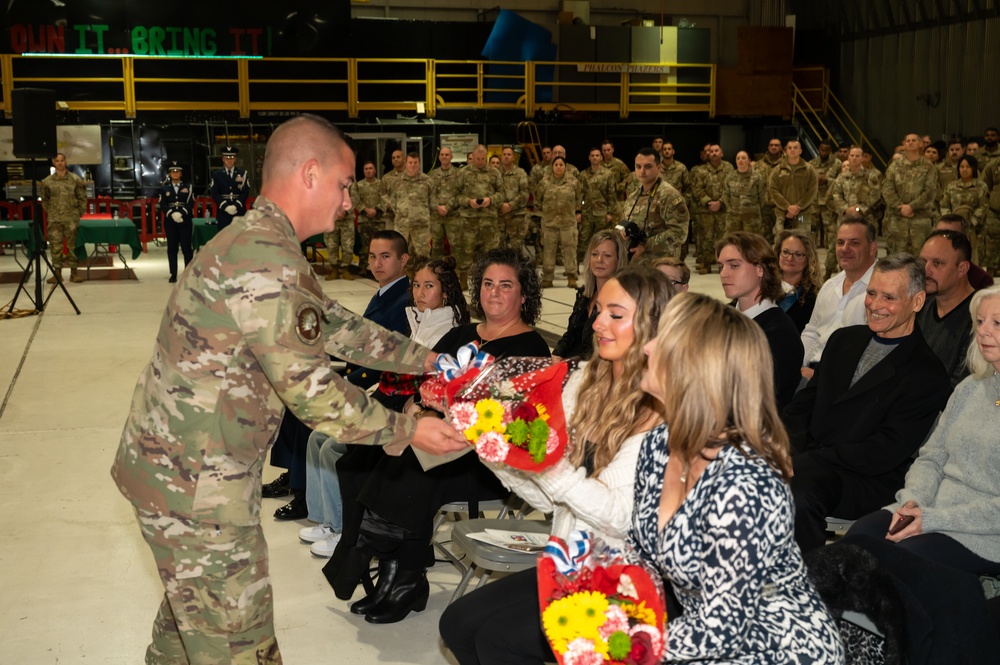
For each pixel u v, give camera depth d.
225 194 14.07
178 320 2.35
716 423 1.89
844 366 3.70
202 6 17.42
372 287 13.14
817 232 14.81
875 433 3.50
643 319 2.46
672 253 7.42
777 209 13.94
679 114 20.17
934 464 3.21
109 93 17.62
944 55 20.27
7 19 16.95
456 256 13.48
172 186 13.62
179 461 2.36
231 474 2.39
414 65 18.84
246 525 2.42
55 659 3.40
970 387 3.18
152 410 2.38
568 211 13.32
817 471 3.44
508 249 3.81
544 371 2.51
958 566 2.96
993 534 2.95
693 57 20.23
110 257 16.17
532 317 3.82
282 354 2.31
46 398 7.15
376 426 2.45
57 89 17.42
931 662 2.13
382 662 3.34
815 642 1.87
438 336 4.49
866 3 22.42
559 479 2.22
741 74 20.38
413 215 12.99
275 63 18.06
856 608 2.15
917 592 2.18
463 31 19.28
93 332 9.75
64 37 17.09
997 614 2.43
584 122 19.47
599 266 4.71
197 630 2.43
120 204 17.47
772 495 1.83
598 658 1.77
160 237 19.45
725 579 1.82
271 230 2.39
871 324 3.57
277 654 2.55
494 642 2.47
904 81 21.45
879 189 12.97
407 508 3.50
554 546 1.99
